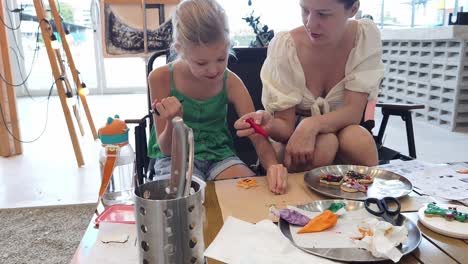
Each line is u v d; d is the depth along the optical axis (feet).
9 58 8.76
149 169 3.84
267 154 3.52
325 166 3.22
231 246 2.00
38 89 16.74
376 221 2.10
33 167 8.30
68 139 10.48
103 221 2.40
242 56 5.13
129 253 2.06
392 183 2.82
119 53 7.66
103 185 2.82
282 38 3.94
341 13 3.26
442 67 9.88
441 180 2.86
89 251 2.10
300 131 3.47
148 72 4.63
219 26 3.16
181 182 1.78
